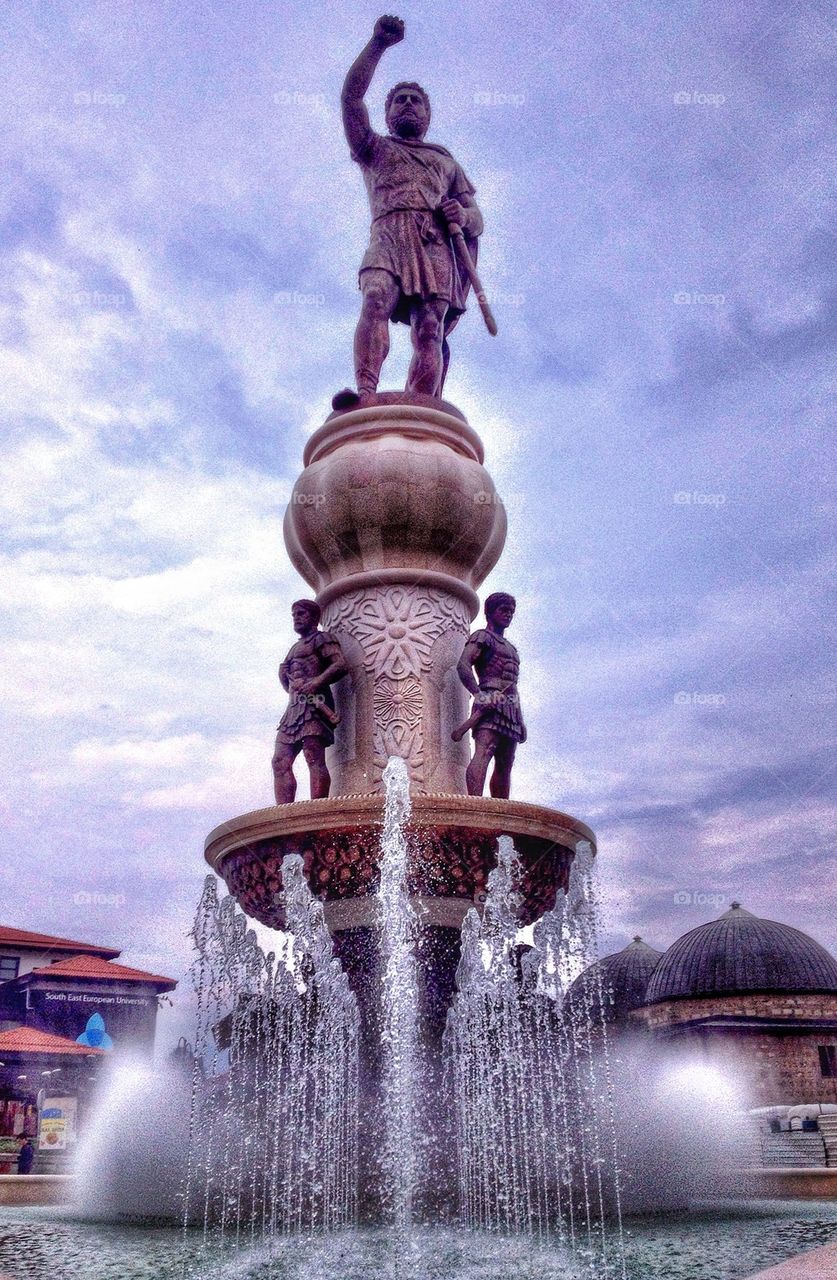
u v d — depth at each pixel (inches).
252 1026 324.2
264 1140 292.8
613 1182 292.5
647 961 1983.3
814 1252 161.3
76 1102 847.1
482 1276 192.4
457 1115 301.3
